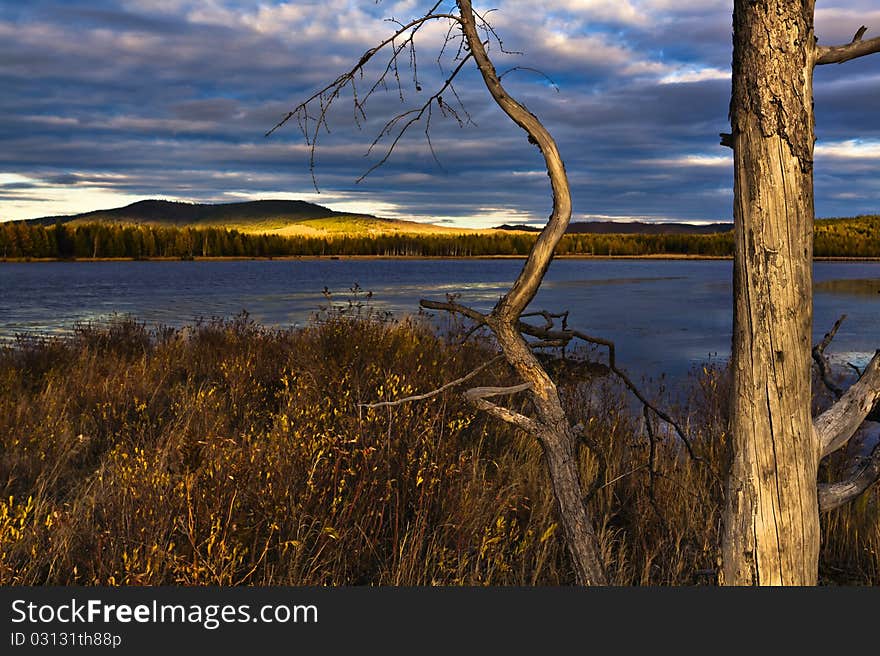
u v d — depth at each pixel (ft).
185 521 11.37
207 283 187.42
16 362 30.37
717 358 46.65
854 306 98.07
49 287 161.68
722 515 6.87
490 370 21.54
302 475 13.33
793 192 6.18
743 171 6.37
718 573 6.84
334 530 11.70
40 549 11.40
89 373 26.71
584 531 8.07
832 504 6.84
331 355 25.66
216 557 10.21
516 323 7.97
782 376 6.26
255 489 12.87
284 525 12.14
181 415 20.38
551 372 19.74
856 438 18.63
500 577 11.92
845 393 7.18
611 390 25.81
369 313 34.60
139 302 107.86
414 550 11.84
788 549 6.34
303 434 14.46
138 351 34.53
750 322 6.38
